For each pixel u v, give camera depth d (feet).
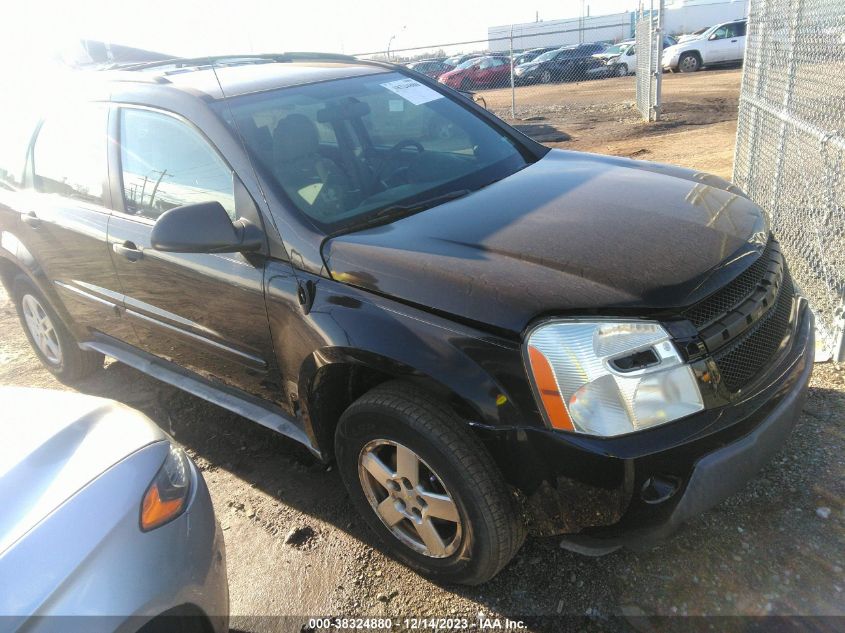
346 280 7.65
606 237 7.46
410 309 7.13
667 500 6.36
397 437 7.30
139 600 5.39
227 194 8.88
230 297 8.87
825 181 12.42
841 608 6.93
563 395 6.30
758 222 8.33
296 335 8.05
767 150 17.52
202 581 6.10
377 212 8.78
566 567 7.93
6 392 7.29
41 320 14.24
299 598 8.10
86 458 6.04
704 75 65.87
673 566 7.73
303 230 8.14
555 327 6.38
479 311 6.69
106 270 11.05
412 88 11.57
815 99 13.56
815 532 7.88
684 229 7.65
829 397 10.31
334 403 8.46
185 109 9.38
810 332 8.11
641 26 44.29
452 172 10.04
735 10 108.58
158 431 6.94
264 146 8.94
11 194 13.07
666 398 6.30
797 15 14.53
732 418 6.51
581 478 6.31
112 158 10.71
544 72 77.97
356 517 9.30
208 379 10.61
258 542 9.10
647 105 42.16
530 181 9.68
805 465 8.93
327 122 9.84
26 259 12.70
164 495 6.13
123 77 11.09
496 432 6.54
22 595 4.90
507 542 7.03
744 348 6.89
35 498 5.51
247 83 10.07
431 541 7.62
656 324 6.38
